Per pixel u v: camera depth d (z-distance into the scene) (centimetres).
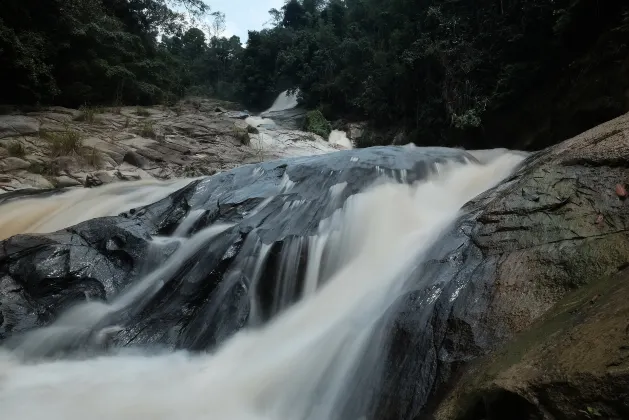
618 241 304
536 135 1182
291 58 3234
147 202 998
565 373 203
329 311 483
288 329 492
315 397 375
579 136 486
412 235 546
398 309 366
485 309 314
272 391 400
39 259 639
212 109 2747
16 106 1752
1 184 1159
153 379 450
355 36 2730
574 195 366
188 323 539
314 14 3881
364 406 329
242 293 547
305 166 785
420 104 1844
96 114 1830
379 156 792
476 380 251
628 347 192
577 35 1023
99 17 2319
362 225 598
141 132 1652
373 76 2266
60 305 597
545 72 1135
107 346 518
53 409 401
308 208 651
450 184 724
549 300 298
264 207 693
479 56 1472
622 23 895
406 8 2183
